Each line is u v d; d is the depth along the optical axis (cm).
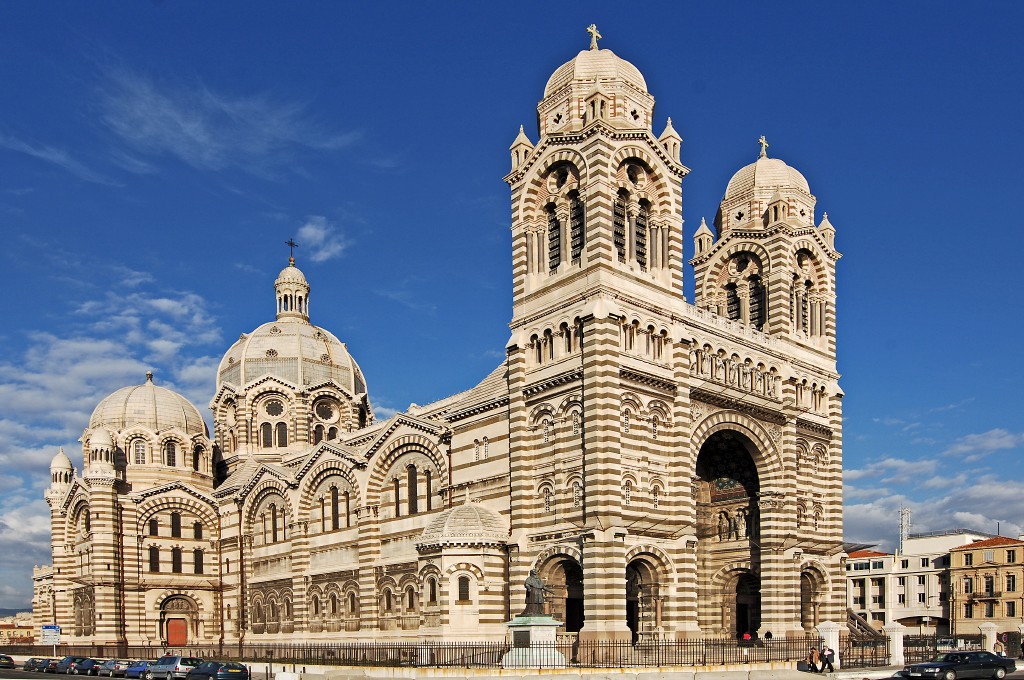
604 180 7575
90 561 11475
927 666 6269
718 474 9012
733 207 9812
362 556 9331
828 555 9069
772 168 9725
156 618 11456
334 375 13312
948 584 15275
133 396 12706
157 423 12562
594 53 8088
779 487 8481
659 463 7488
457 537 7625
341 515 9912
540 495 7556
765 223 9544
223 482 12512
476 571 7619
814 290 9719
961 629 14325
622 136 7762
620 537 6969
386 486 9438
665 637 7200
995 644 8162
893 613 15925
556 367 7556
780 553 8338
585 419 7150
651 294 7769
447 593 7575
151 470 12238
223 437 13038
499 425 8112
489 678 5491
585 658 6712
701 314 8219
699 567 8781
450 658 7325
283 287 14075
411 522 9012
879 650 8112
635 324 7500
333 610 9825
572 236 7838
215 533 12019
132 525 11512
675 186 8156
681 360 7769
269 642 10706
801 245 9488
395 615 8912
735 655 7381
